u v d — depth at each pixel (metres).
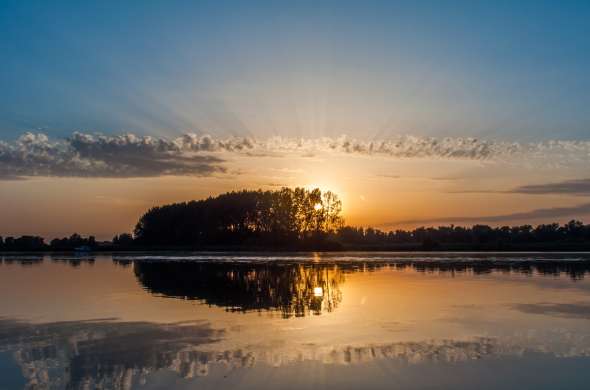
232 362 20.22
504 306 32.81
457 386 17.52
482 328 25.97
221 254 133.50
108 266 77.88
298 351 21.66
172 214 186.88
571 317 28.91
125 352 21.81
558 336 24.23
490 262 81.25
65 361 20.72
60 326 27.25
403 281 49.09
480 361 20.23
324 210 178.88
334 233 183.62
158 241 188.00
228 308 32.53
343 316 29.38
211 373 18.97
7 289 44.16
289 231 176.12
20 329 26.58
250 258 103.81
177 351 21.84
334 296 38.03
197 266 75.19
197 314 30.34
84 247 167.12
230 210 178.88
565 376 18.45
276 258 103.38
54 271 67.31
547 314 29.89
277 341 23.34
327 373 18.84
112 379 18.53
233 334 24.83
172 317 29.42
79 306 33.88
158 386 17.75
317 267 71.31
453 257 103.38
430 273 58.84
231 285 46.31
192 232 182.25
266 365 19.81
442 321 27.78
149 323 27.77
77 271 66.75
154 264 82.00
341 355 21.06
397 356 20.89
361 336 24.22
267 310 31.66
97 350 22.22
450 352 21.45
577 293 39.12
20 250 190.88
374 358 20.61
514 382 17.88
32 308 33.19
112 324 27.62
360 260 92.19
